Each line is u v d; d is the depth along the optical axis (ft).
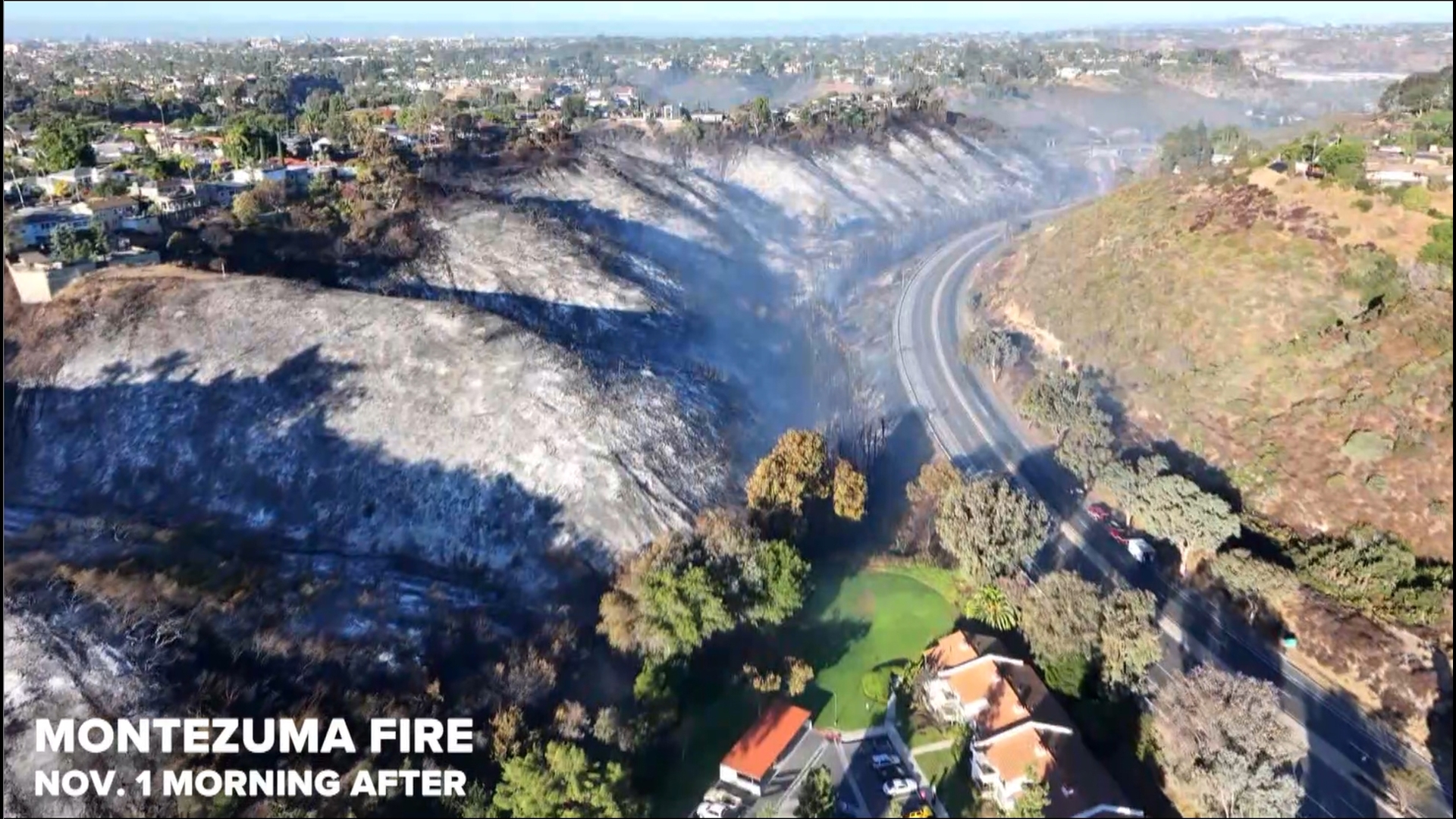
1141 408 271.28
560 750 145.48
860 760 167.12
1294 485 226.17
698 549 201.46
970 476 246.06
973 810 155.12
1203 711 152.35
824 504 233.55
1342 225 279.28
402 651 174.91
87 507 223.92
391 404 243.81
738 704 181.06
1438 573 193.36
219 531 213.25
